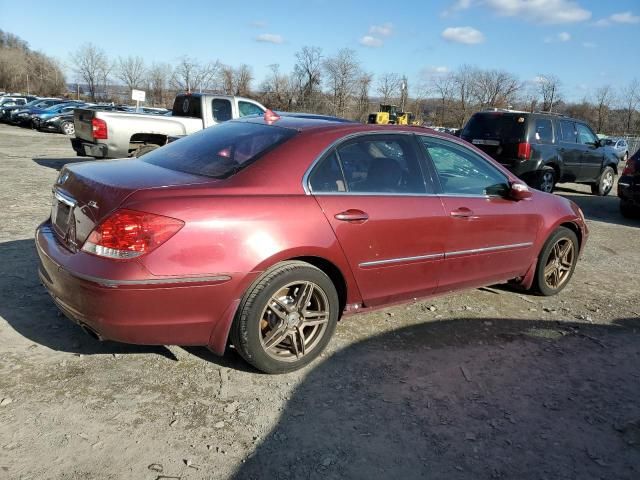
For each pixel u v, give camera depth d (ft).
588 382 12.13
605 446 9.88
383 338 13.46
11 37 324.19
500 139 35.55
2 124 105.70
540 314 15.99
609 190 45.47
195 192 10.07
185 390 10.42
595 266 21.90
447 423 10.14
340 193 11.73
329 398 10.61
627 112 197.77
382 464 8.89
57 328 12.37
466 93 193.16
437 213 13.23
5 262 16.35
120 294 9.31
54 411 9.44
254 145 11.79
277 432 9.45
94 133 33.99
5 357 10.98
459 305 16.12
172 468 8.36
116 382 10.48
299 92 178.09
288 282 10.80
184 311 9.86
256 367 10.99
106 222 9.49
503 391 11.44
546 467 9.18
